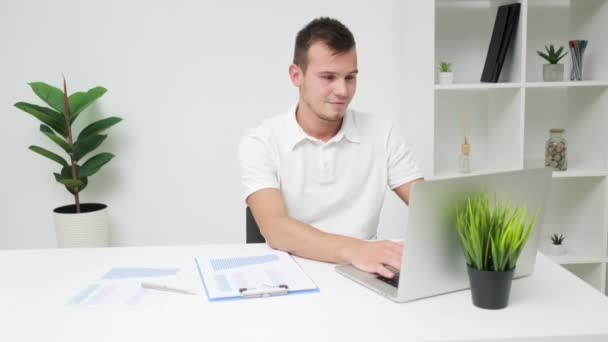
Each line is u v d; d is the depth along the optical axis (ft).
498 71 8.11
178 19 9.29
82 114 9.45
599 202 8.23
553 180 9.18
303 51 5.08
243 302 3.73
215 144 9.64
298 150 5.78
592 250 8.44
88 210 9.34
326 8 9.32
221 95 9.50
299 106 5.82
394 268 4.24
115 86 9.42
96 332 3.30
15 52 9.27
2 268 4.50
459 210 3.69
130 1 9.20
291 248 4.75
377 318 3.45
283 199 5.93
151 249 4.97
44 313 3.59
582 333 3.20
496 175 3.74
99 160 9.03
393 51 9.44
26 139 9.59
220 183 9.78
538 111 9.11
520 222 3.48
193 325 3.38
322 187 5.91
